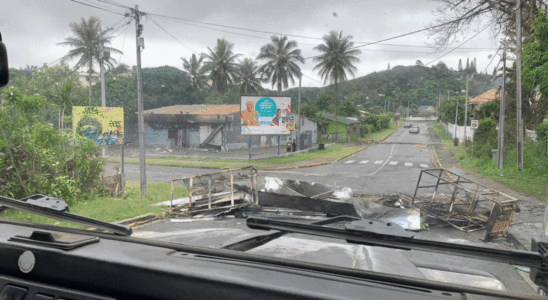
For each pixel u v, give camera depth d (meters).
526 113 26.53
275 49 61.41
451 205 8.91
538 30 19.23
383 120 103.12
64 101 12.59
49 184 10.26
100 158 12.60
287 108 35.56
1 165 9.24
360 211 8.85
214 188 11.22
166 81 70.44
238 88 80.31
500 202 7.84
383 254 1.75
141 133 12.13
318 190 10.76
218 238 2.01
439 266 1.94
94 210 9.68
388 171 23.48
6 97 9.97
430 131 89.81
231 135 43.72
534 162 21.86
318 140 54.75
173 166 26.55
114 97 54.84
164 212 9.99
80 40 47.44
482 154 28.58
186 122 44.97
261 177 11.16
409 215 8.74
